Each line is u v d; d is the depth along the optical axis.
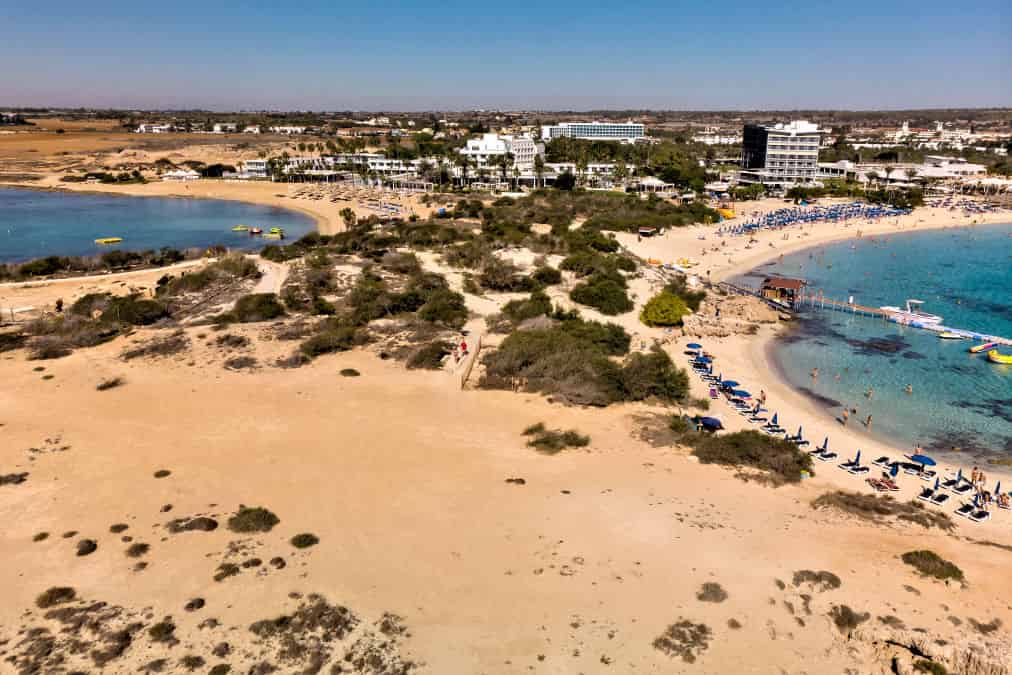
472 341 77.62
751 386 72.44
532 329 79.19
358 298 89.88
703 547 37.28
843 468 53.69
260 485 44.50
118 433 53.22
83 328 78.81
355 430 54.19
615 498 43.22
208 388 63.25
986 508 47.78
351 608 31.70
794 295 107.50
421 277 99.75
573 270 112.25
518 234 139.75
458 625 30.56
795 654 29.12
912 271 133.38
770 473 49.91
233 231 182.25
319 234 158.62
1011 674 26.88
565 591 33.03
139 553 36.22
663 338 85.31
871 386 73.44
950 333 91.88
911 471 53.75
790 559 36.28
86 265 124.44
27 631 30.05
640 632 30.09
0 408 58.12
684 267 132.88
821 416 65.31
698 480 47.16
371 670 27.80
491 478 45.81
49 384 63.97
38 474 46.09
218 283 103.88
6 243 160.50
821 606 32.06
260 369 68.50
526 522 39.69
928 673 27.75
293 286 97.50
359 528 39.00
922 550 37.56
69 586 33.47
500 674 27.59
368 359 72.31
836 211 192.50
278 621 30.53
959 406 68.19
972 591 33.94
